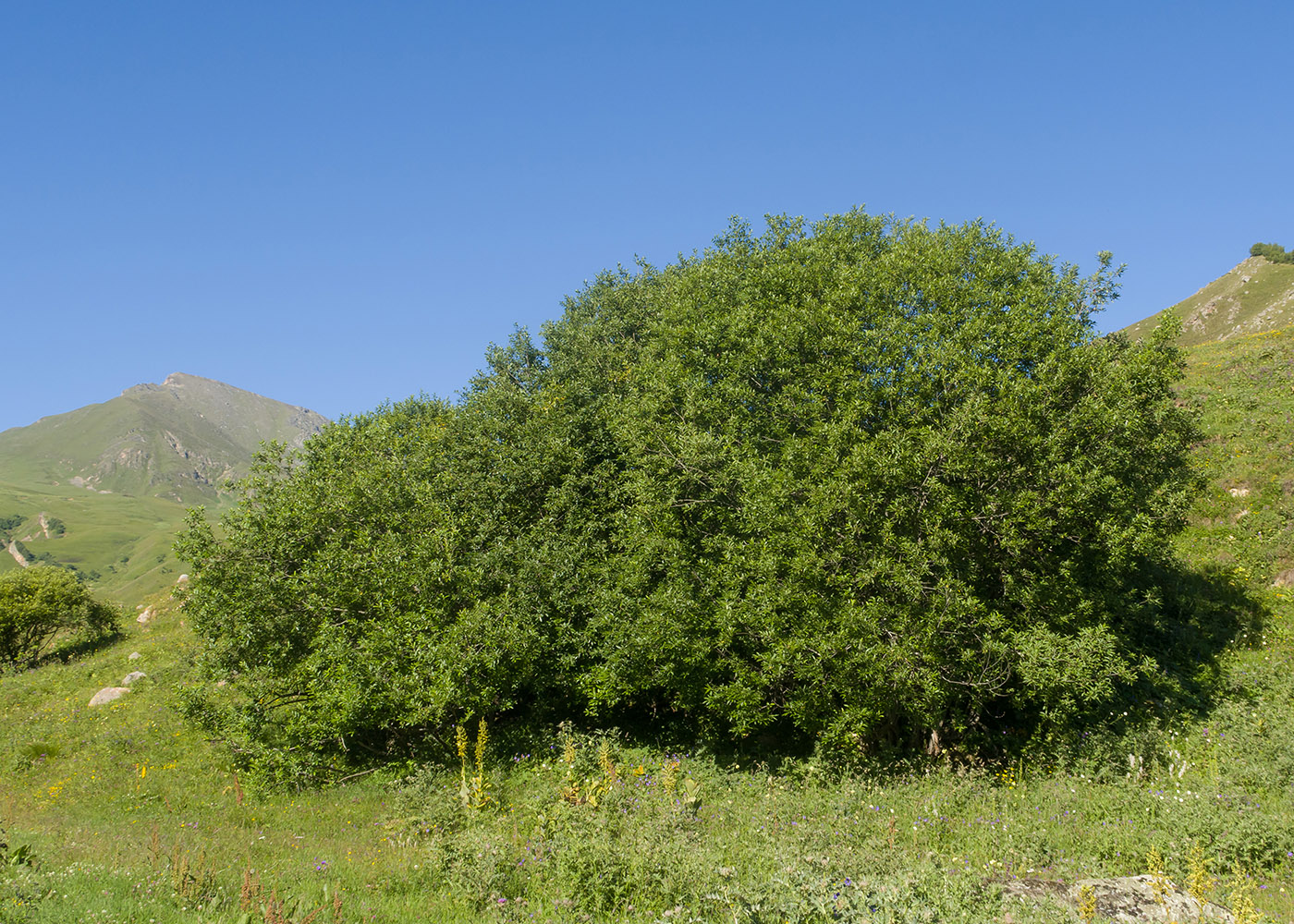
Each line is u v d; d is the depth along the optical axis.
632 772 15.16
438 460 19.77
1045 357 14.52
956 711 15.35
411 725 16.98
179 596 19.05
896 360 14.78
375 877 9.88
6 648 34.81
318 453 20.86
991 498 13.49
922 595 13.28
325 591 17.19
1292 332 35.72
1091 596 14.48
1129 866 9.58
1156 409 15.09
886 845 9.87
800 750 16.66
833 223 19.50
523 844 10.51
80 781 18.47
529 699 19.83
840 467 13.97
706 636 15.35
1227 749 13.55
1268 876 9.13
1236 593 20.64
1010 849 10.04
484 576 17.03
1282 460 24.08
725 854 9.78
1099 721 15.39
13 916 7.14
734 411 16.36
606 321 26.56
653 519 16.11
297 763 16.73
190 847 11.18
